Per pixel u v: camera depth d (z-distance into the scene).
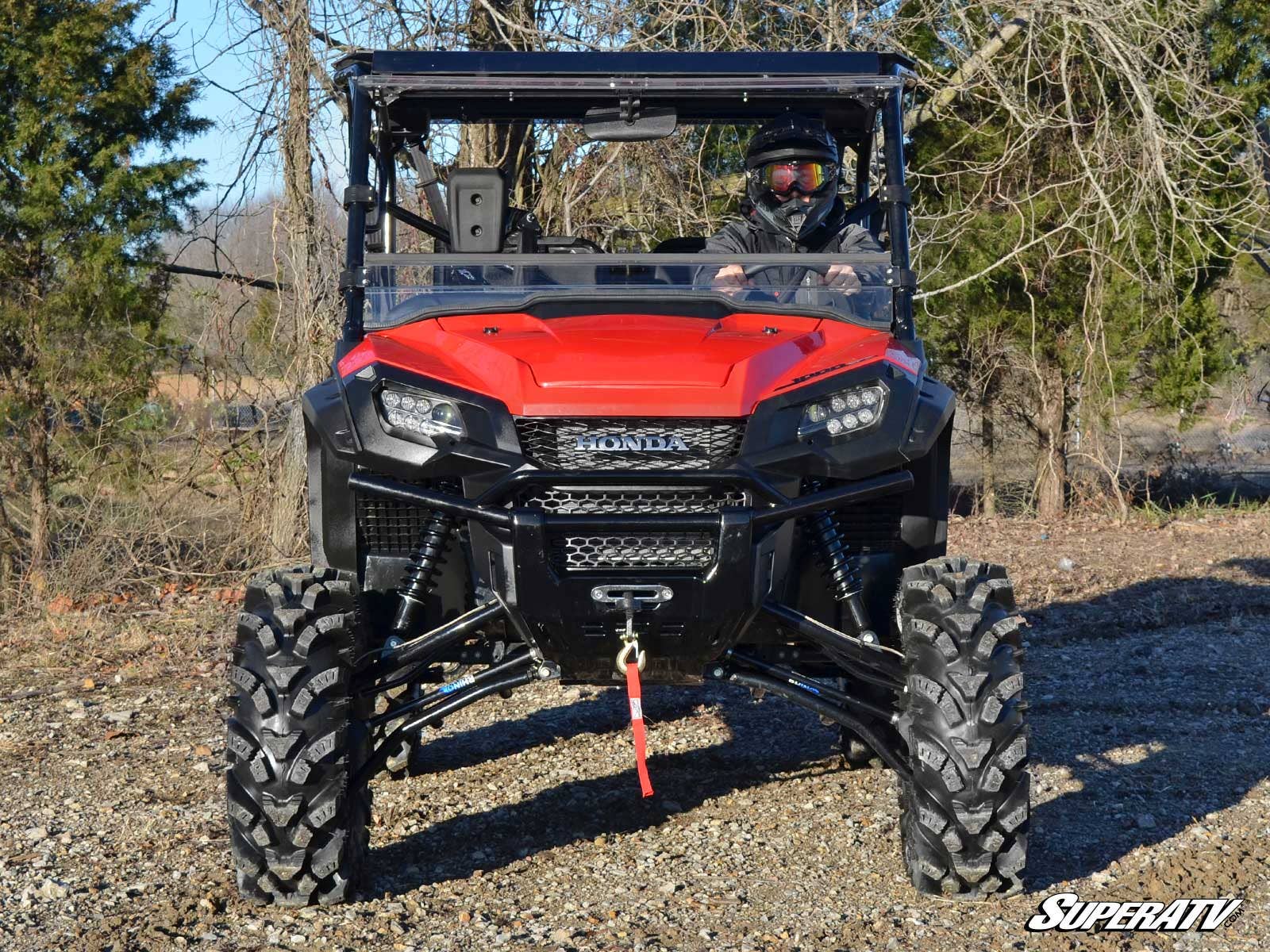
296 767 3.60
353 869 3.84
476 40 10.70
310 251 10.11
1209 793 4.86
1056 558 11.16
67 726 6.07
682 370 3.70
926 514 4.22
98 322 12.50
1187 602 8.84
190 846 4.36
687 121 5.05
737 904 3.83
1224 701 6.25
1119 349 14.75
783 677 4.02
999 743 3.63
